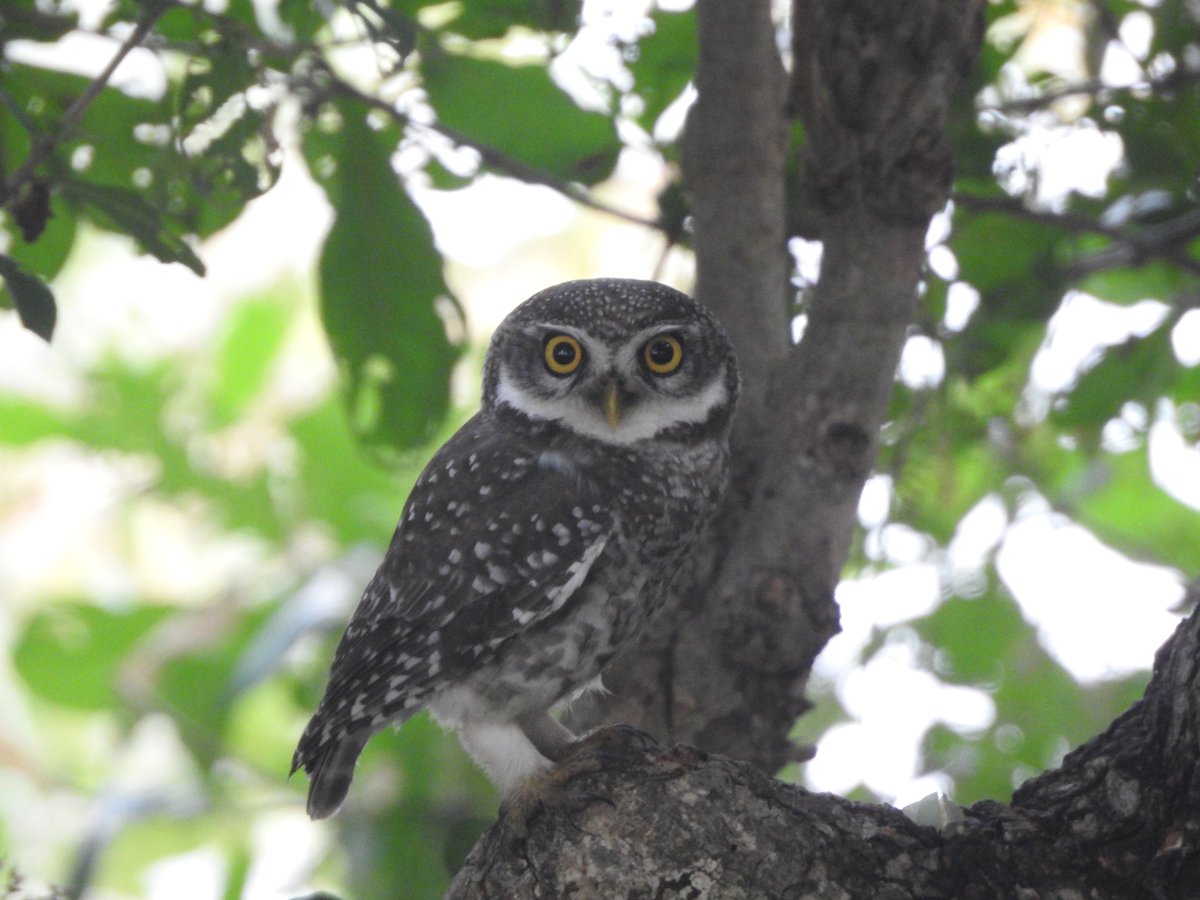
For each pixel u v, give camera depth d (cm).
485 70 820
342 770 723
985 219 893
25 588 1616
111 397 1274
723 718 673
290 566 1226
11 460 1628
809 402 671
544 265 1672
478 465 743
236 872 1114
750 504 725
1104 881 538
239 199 726
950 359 907
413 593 719
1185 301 923
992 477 1051
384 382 855
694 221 760
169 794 1069
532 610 698
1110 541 1055
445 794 931
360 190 806
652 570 719
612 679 720
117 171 770
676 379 747
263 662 1004
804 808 557
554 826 576
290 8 758
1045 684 1008
